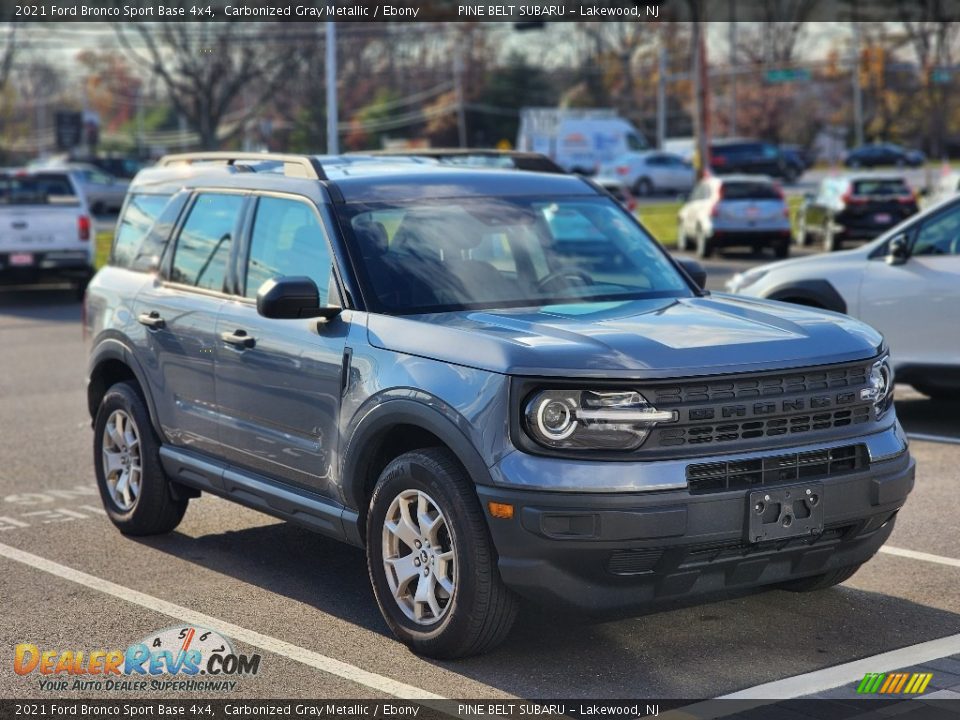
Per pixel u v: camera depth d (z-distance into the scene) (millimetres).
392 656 5539
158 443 7316
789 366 5285
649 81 91812
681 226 33844
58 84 101250
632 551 4984
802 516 5227
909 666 5320
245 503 6637
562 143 63125
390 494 5535
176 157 8062
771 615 6000
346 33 60844
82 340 17656
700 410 5102
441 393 5297
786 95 99188
